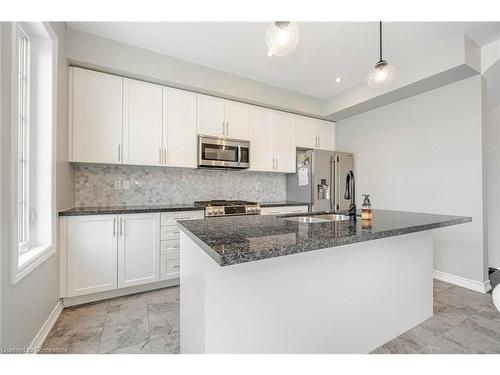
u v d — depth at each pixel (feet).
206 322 3.38
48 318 5.93
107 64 7.87
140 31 7.52
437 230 9.42
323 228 4.42
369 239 3.96
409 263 6.00
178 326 6.15
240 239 3.48
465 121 8.69
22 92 5.58
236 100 10.89
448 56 7.93
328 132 13.96
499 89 9.79
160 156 9.15
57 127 6.51
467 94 8.64
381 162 11.61
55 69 6.19
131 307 7.14
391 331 5.61
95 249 7.34
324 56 8.88
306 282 4.26
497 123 10.28
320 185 12.25
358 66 9.63
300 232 4.02
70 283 6.97
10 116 3.96
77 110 7.73
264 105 11.57
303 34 7.53
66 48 7.23
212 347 3.42
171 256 8.61
